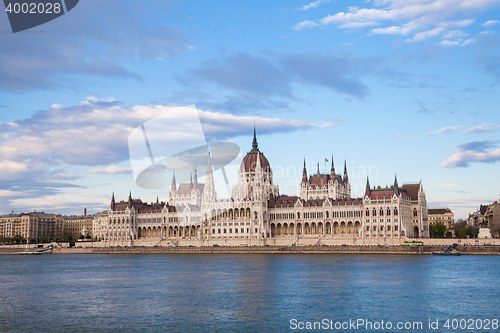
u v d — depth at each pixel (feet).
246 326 322.96
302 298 410.93
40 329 320.50
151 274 597.52
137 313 359.87
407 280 513.45
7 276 613.52
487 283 490.90
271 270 619.67
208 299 409.28
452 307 375.45
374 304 386.11
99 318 346.33
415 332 311.27
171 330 314.76
